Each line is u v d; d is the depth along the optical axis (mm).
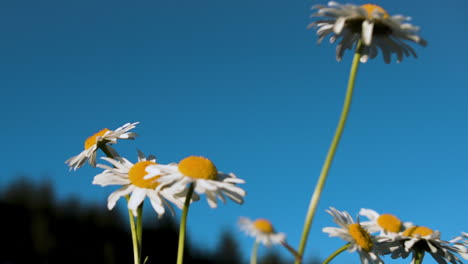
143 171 462
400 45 454
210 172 443
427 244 486
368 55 466
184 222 438
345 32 461
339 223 459
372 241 458
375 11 430
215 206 432
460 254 480
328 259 448
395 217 523
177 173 443
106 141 520
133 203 452
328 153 418
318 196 415
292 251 402
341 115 421
